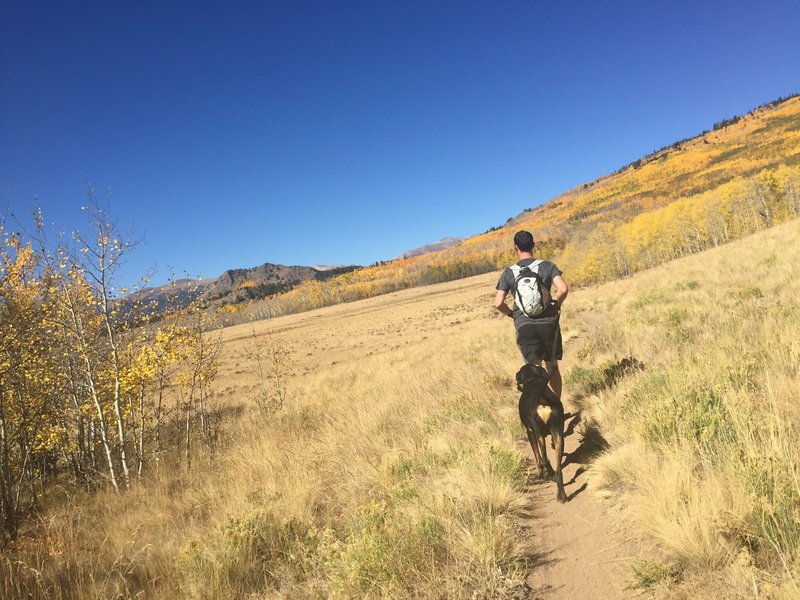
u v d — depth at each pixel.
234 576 3.76
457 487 4.20
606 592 2.68
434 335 39.50
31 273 8.52
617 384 5.88
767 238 20.36
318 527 4.46
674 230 78.94
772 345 5.16
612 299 17.75
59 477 11.92
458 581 2.97
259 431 10.37
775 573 2.34
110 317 9.60
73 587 4.10
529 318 4.77
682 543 2.67
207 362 13.11
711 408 3.90
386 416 7.85
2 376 7.60
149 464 10.62
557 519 3.63
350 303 157.62
